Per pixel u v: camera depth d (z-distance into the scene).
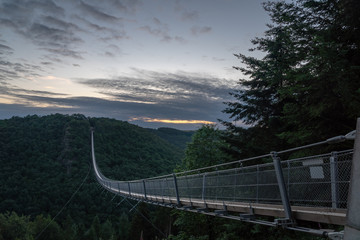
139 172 165.00
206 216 21.14
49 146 183.50
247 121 19.28
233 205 8.41
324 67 10.52
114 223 104.94
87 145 188.88
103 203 116.00
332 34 11.41
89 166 164.00
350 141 11.07
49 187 128.62
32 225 85.38
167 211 60.38
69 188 127.94
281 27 16.00
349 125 11.73
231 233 16.38
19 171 149.25
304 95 12.54
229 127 19.72
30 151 173.50
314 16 12.92
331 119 11.59
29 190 127.62
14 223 83.69
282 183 6.11
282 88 12.84
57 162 166.00
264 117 18.45
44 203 116.56
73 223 100.62
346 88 9.77
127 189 32.34
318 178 5.53
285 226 6.00
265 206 6.95
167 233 63.44
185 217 22.47
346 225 2.93
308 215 5.60
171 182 14.86
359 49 11.06
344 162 5.01
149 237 64.88
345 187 4.97
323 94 10.88
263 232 13.55
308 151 12.44
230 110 19.39
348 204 2.94
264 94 18.05
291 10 13.19
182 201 13.05
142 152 194.50
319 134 11.83
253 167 7.57
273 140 16.75
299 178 6.00
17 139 186.50
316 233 5.31
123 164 172.50
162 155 198.62
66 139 188.50
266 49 16.41
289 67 13.85
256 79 18.48
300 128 12.98
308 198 5.75
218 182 9.71
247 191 7.85
